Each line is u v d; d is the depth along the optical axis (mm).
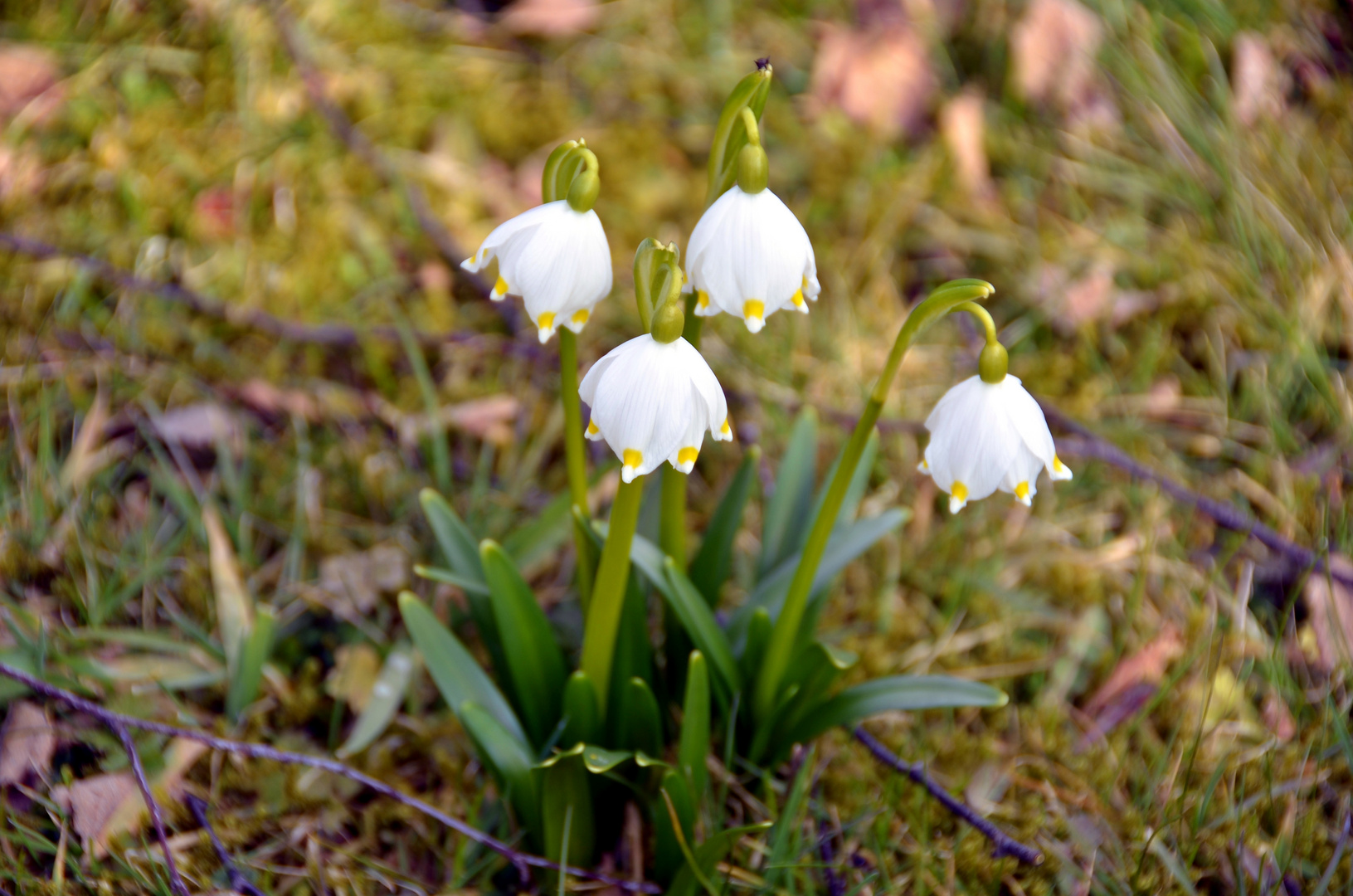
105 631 552
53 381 606
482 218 688
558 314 476
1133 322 664
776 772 548
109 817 525
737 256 466
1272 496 611
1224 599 588
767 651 522
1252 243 660
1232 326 652
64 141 666
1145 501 612
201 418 605
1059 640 587
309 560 587
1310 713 562
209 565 578
